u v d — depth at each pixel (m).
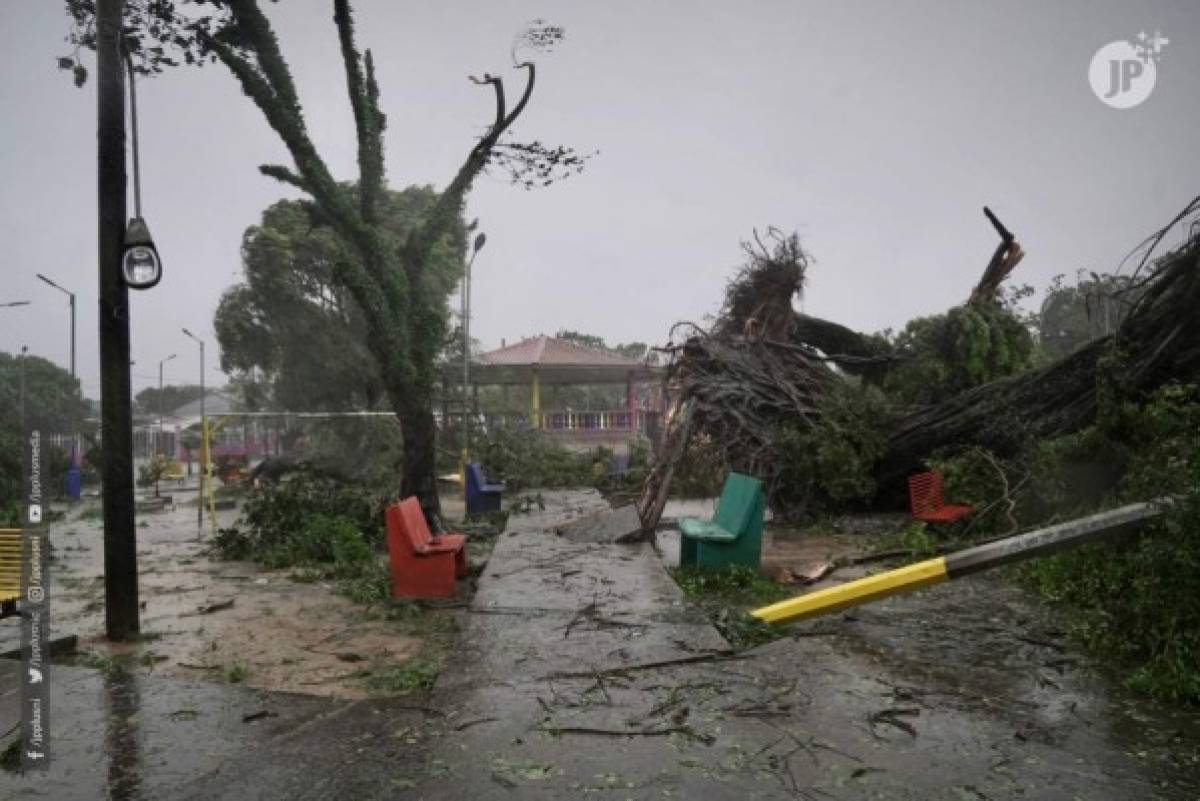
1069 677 5.21
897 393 16.72
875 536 12.42
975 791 3.60
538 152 13.90
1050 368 13.00
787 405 14.47
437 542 9.18
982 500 11.33
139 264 6.95
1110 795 3.56
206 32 11.67
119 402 7.00
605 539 11.46
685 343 14.48
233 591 9.27
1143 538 6.07
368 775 3.84
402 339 13.09
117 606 6.96
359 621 7.57
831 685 5.02
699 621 6.57
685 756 3.97
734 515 9.36
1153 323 10.66
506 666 5.44
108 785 3.79
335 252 13.12
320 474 19.67
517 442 25.41
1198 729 4.32
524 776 3.78
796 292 16.56
